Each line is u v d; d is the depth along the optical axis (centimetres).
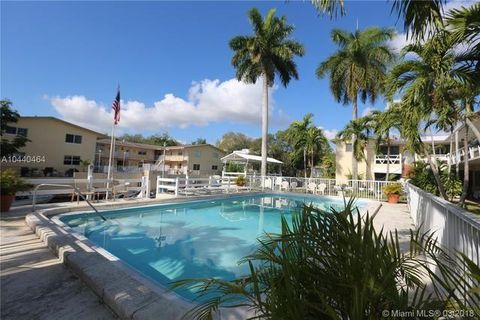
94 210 769
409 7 291
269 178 1773
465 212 251
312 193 1620
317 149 2889
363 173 2452
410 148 1009
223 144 6028
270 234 193
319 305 134
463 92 539
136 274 310
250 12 1889
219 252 573
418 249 183
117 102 1570
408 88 574
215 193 1395
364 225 154
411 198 801
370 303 126
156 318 216
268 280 155
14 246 431
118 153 3744
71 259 346
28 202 880
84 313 246
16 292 283
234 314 221
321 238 154
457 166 1538
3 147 2041
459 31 378
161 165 3894
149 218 870
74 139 2727
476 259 223
